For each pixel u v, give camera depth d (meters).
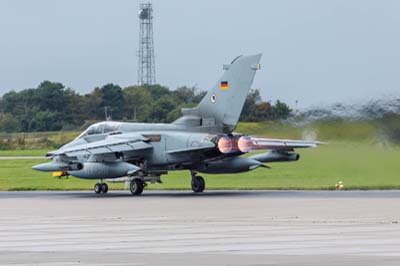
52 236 69.31
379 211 85.25
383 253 56.66
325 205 92.94
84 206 98.62
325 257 55.22
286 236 66.50
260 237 66.19
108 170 116.44
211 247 60.91
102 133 124.38
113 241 65.44
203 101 116.81
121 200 107.12
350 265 51.91
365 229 70.38
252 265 52.53
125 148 116.19
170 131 118.19
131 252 59.09
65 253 59.16
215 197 108.19
